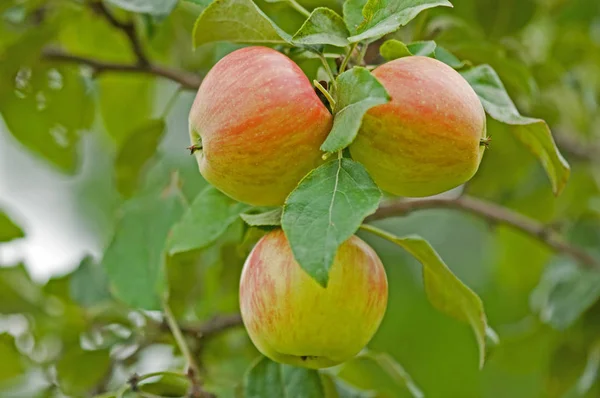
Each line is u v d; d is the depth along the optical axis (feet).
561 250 4.15
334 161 2.97
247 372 3.43
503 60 3.62
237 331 3.95
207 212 3.34
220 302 3.93
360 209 2.92
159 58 4.14
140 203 3.61
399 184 3.05
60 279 3.93
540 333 4.27
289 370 3.42
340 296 3.07
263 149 2.99
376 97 2.93
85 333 3.88
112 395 3.41
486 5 3.84
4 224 4.02
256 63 3.02
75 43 4.15
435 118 2.98
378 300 3.12
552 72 4.00
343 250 3.09
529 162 4.10
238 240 3.60
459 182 3.05
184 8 3.91
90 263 3.96
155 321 3.84
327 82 3.09
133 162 3.85
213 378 3.81
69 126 4.12
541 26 4.33
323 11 3.05
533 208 4.48
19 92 4.00
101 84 4.23
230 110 3.00
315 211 2.93
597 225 4.26
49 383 3.88
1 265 3.92
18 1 3.89
